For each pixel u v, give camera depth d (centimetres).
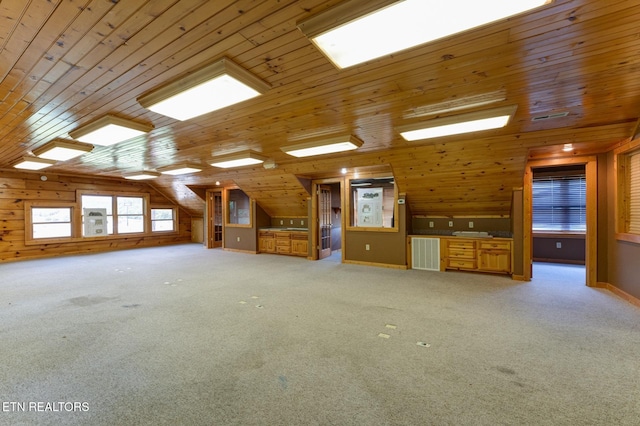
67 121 315
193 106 247
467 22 143
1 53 181
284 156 514
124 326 298
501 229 551
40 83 224
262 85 220
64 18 149
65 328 293
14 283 473
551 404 178
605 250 429
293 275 532
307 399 184
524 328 291
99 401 182
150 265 631
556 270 556
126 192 897
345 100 261
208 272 560
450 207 568
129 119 308
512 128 350
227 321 311
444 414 171
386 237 599
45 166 604
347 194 645
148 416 169
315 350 247
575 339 266
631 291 367
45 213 749
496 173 456
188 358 234
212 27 158
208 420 166
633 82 226
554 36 165
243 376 209
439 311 340
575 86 234
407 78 218
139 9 142
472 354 240
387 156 482
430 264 565
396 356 237
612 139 364
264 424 164
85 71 205
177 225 1042
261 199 786
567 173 616
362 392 192
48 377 208
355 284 466
